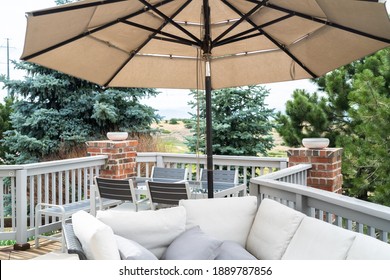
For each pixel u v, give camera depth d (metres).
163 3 2.83
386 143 6.48
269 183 3.26
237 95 8.52
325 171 4.93
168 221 2.81
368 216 2.37
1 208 4.86
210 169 3.04
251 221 3.07
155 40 3.78
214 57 4.12
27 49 2.80
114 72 3.76
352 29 2.95
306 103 7.83
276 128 8.34
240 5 3.23
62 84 9.16
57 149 9.14
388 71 6.84
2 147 10.07
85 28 2.99
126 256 2.28
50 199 8.20
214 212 3.02
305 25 3.28
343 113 7.78
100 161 6.12
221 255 2.63
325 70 3.65
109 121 9.73
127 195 4.43
